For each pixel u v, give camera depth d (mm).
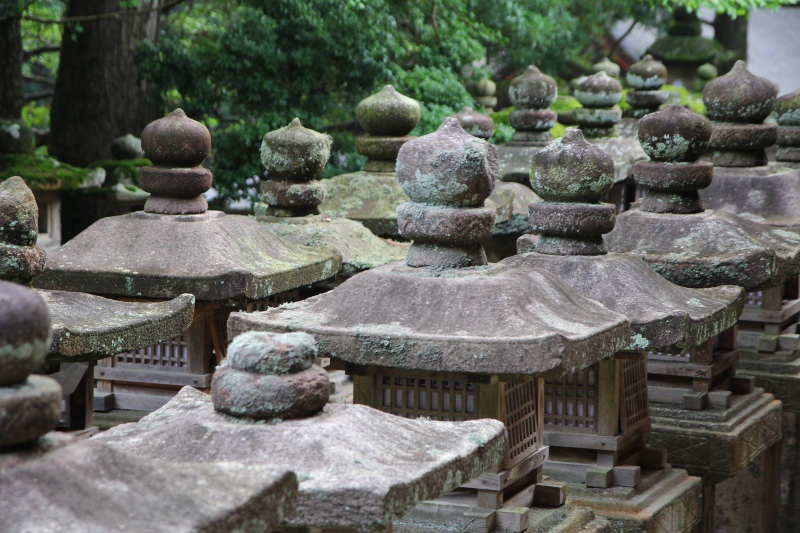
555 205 4445
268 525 2025
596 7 17203
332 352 3516
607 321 3697
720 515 7152
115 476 1928
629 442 4848
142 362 5133
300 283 4887
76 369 4234
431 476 2488
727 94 6551
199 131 4812
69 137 12156
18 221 3502
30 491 1807
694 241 5191
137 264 4594
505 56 15570
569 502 4141
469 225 3668
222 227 4797
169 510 1873
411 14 11680
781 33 21578
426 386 3840
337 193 6359
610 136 9055
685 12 17031
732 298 4676
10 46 11266
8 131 9695
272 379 2537
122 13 10867
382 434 2627
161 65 11094
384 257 5527
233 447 2479
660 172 5336
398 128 6438
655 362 5848
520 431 3904
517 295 3566
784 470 7363
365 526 2316
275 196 5570
